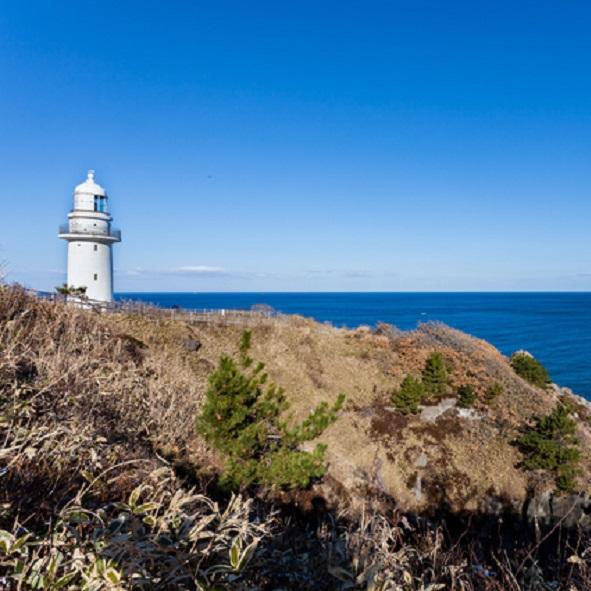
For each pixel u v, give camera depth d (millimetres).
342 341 25422
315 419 8680
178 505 3250
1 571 2514
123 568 2518
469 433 18250
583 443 18969
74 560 2488
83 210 29422
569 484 15148
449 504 14711
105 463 4332
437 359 20469
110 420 6719
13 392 5301
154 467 5027
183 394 10789
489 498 15148
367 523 4059
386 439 17234
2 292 9930
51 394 5953
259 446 8195
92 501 3582
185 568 2758
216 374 8359
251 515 5270
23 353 6820
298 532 5230
